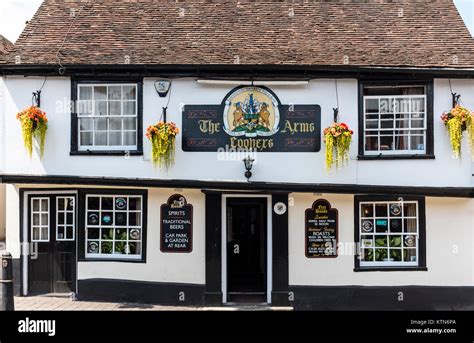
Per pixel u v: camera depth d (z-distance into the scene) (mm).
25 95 8867
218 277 8609
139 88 8781
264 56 8883
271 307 8484
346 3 9992
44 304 8461
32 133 8492
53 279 9086
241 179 8633
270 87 8711
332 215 8633
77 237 8914
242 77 8648
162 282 8711
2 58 8930
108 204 9008
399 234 8711
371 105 8750
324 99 8656
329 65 8453
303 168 8617
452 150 8430
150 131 8328
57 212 9125
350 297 8531
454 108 8328
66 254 9078
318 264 8609
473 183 8430
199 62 8750
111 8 9977
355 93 8633
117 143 8938
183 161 8672
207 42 9234
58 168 8789
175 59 8820
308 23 9648
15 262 9031
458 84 8516
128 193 8859
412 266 8570
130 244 8945
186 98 8750
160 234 8766
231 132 8703
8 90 8883
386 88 8742
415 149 8695
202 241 8734
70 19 9758
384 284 8539
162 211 8773
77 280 8836
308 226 8633
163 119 8719
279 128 8672
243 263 9031
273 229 8641
